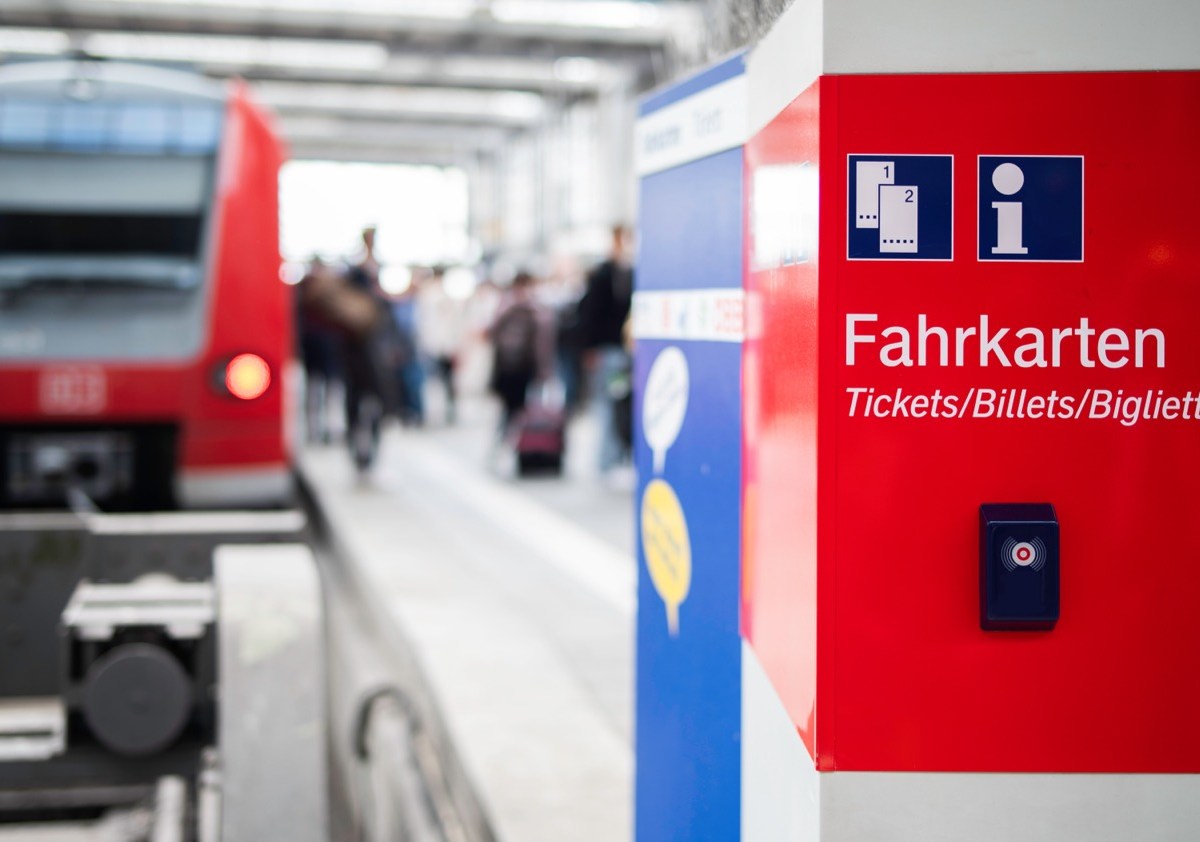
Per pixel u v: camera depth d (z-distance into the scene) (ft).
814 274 5.59
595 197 100.94
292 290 36.96
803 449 5.79
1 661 11.16
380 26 80.64
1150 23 5.46
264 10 78.13
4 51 87.45
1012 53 5.47
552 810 11.76
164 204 23.97
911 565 5.54
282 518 11.16
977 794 5.60
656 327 8.91
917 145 5.49
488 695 15.29
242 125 24.57
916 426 5.51
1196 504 5.51
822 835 5.60
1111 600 5.54
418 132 137.39
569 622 20.93
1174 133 5.47
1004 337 5.49
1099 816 5.60
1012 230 5.49
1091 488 5.51
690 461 8.18
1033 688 5.56
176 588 10.69
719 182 7.68
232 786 9.27
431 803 12.07
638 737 9.30
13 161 23.82
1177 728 5.57
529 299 41.81
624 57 87.56
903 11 5.48
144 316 23.48
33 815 9.76
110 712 9.59
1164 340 5.49
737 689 7.39
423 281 61.11
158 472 23.66
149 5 76.59
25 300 23.29
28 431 23.25
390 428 58.03
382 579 22.66
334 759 15.97
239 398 23.61
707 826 7.86
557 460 40.55
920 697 5.57
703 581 7.95
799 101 5.89
